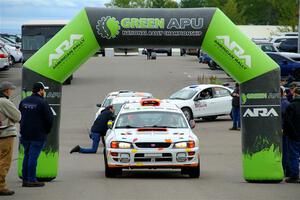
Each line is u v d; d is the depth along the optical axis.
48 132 15.88
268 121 16.70
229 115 39.31
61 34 16.78
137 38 16.86
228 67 16.88
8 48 63.16
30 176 15.96
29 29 49.44
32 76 16.72
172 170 19.95
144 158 17.03
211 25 16.69
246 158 16.88
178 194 14.85
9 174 18.83
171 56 88.19
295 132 16.52
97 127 24.33
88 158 23.22
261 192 15.21
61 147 26.66
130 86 51.09
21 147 16.80
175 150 17.08
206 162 22.14
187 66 68.06
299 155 16.86
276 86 16.66
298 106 16.52
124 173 19.16
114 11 16.84
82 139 29.45
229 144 27.75
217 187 16.03
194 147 17.30
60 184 16.52
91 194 14.84
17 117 14.64
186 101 36.59
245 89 16.75
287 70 47.69
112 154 17.22
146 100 19.80
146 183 16.72
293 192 15.23
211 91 37.69
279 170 16.80
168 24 16.70
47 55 16.72
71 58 16.84
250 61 16.58
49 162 16.98
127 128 18.06
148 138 17.12
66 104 42.75
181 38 16.86
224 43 16.67
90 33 16.80
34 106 15.55
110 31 16.73
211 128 34.28
